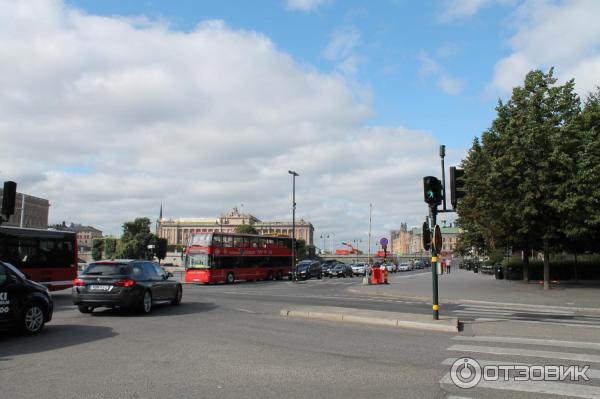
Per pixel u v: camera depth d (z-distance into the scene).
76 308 18.17
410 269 98.56
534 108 26.92
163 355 9.03
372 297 24.73
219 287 35.25
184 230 168.88
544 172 25.95
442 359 8.65
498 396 6.34
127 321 14.02
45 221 148.12
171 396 6.36
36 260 22.05
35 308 11.53
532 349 9.60
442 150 15.32
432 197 13.58
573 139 26.08
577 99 27.45
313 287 35.19
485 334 11.67
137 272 16.02
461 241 49.03
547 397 6.29
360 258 157.12
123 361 8.50
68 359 8.68
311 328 12.61
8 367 8.05
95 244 125.88
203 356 8.93
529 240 30.39
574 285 32.12
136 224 123.06
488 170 31.39
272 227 174.50
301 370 7.80
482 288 29.58
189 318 14.72
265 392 6.54
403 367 8.02
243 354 9.12
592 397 6.28
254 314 15.82
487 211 30.58
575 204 25.12
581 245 33.34
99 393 6.50
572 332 11.98
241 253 44.97
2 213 18.03
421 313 16.80
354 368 7.95
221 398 6.27
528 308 19.50
